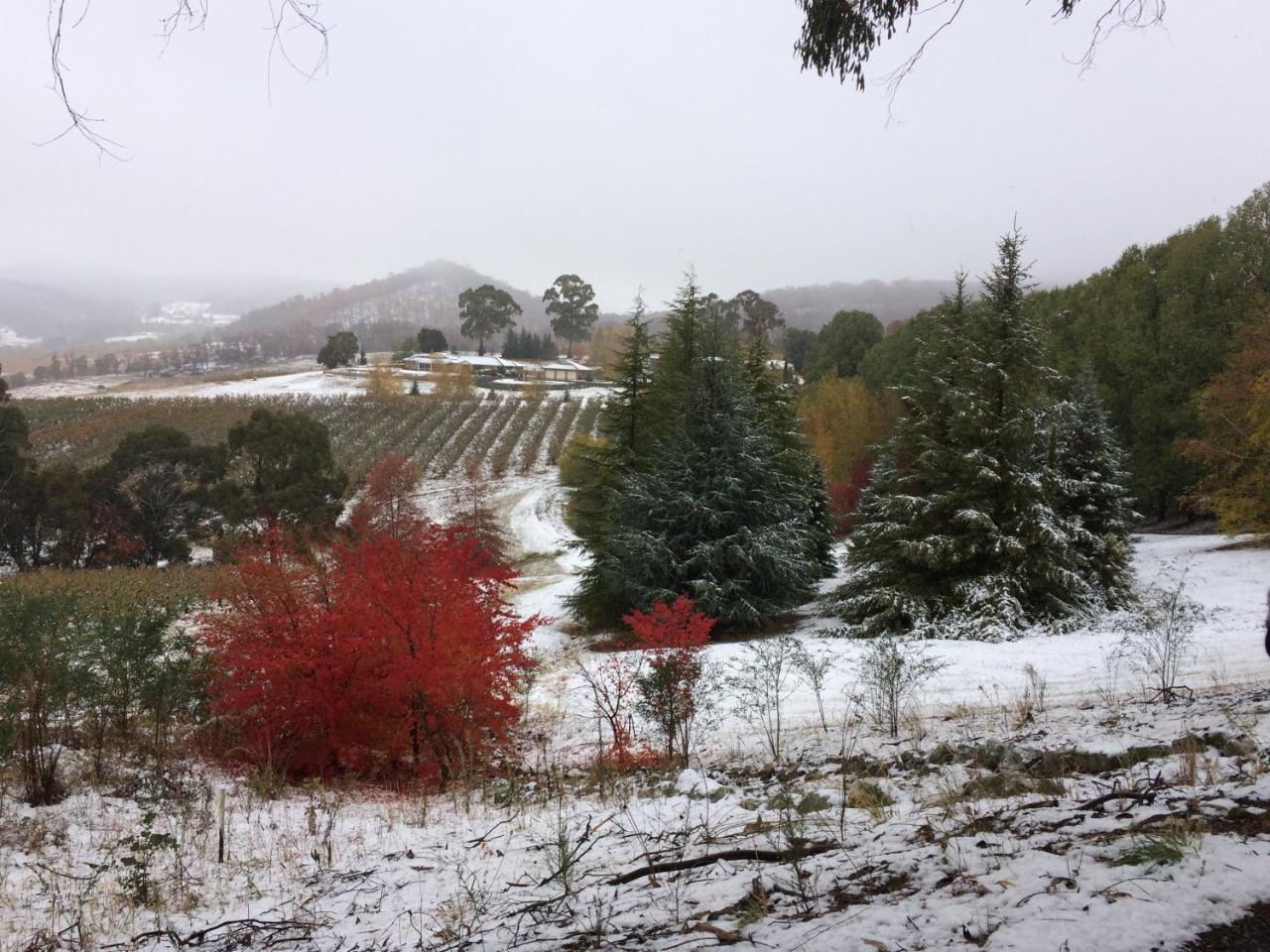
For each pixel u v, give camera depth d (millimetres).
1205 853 2787
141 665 10227
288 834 6777
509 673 11055
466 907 4098
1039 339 19484
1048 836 3529
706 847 4676
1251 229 38531
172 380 163875
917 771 6855
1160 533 41906
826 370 87625
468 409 91125
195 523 43812
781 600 22125
